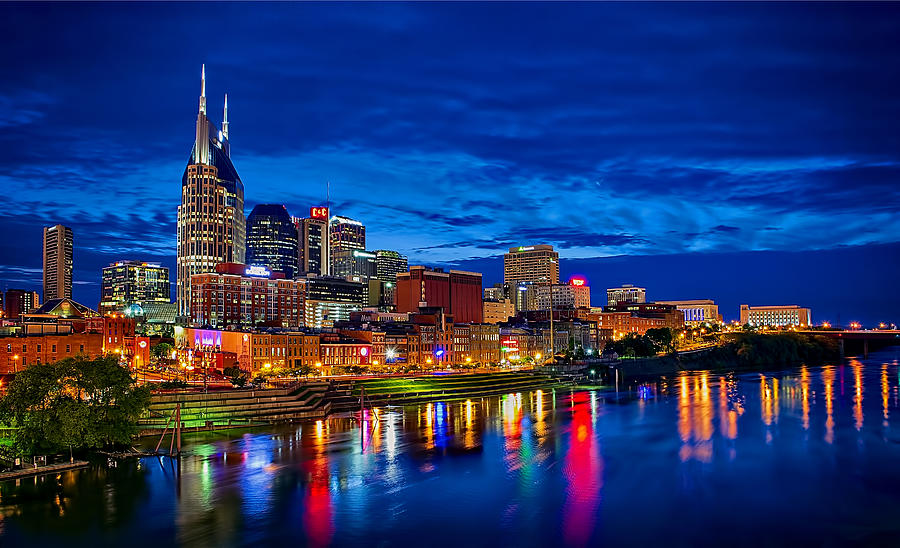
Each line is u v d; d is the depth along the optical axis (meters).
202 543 87.00
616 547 85.56
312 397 185.38
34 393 124.19
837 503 100.88
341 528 91.88
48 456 127.38
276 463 124.94
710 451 133.00
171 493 106.56
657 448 136.38
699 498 103.56
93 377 129.50
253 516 96.44
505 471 119.25
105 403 131.75
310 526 92.56
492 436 150.38
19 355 199.62
